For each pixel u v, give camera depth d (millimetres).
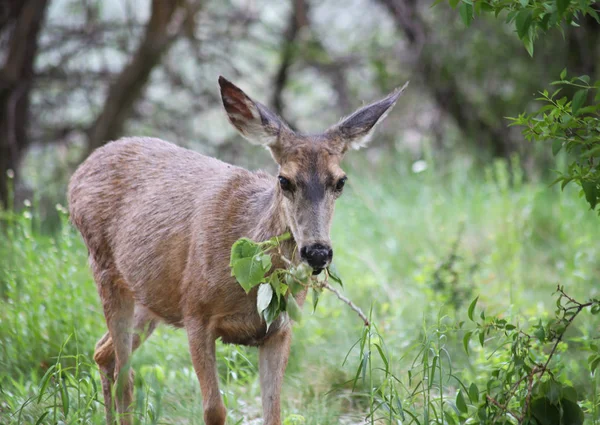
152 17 20781
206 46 24141
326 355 11203
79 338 10945
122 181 10258
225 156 24062
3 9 22031
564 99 7906
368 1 25984
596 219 16547
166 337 11477
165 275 9406
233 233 8891
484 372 10000
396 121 24875
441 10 24203
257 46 25359
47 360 10664
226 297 8727
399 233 16672
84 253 13867
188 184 9664
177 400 9883
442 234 16188
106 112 21484
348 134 9156
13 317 11109
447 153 24578
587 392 9648
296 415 9250
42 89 22828
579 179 7957
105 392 9539
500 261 15219
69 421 8672
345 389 10477
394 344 11352
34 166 23609
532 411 7695
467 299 12539
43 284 11656
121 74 21297
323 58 24594
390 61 24875
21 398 9289
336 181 8602
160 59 21312
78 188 10648
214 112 25594
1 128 21188
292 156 8664
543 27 7480
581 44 22719
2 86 21031
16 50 21172
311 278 8258
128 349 10031
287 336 9000
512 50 23531
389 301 13391
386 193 19375
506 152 24234
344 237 15852
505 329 8508
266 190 9094
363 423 9633
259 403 10438
